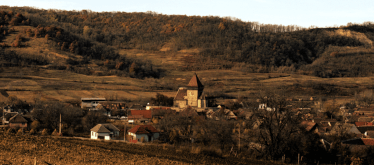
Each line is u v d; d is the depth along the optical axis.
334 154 66.19
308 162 62.94
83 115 121.19
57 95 192.62
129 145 63.66
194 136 83.25
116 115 152.00
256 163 55.16
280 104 62.06
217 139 74.19
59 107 109.31
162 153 55.44
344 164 62.66
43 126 102.00
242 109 137.00
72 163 39.88
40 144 48.97
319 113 137.38
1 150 42.72
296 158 62.91
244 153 64.25
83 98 184.62
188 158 52.47
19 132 86.12
